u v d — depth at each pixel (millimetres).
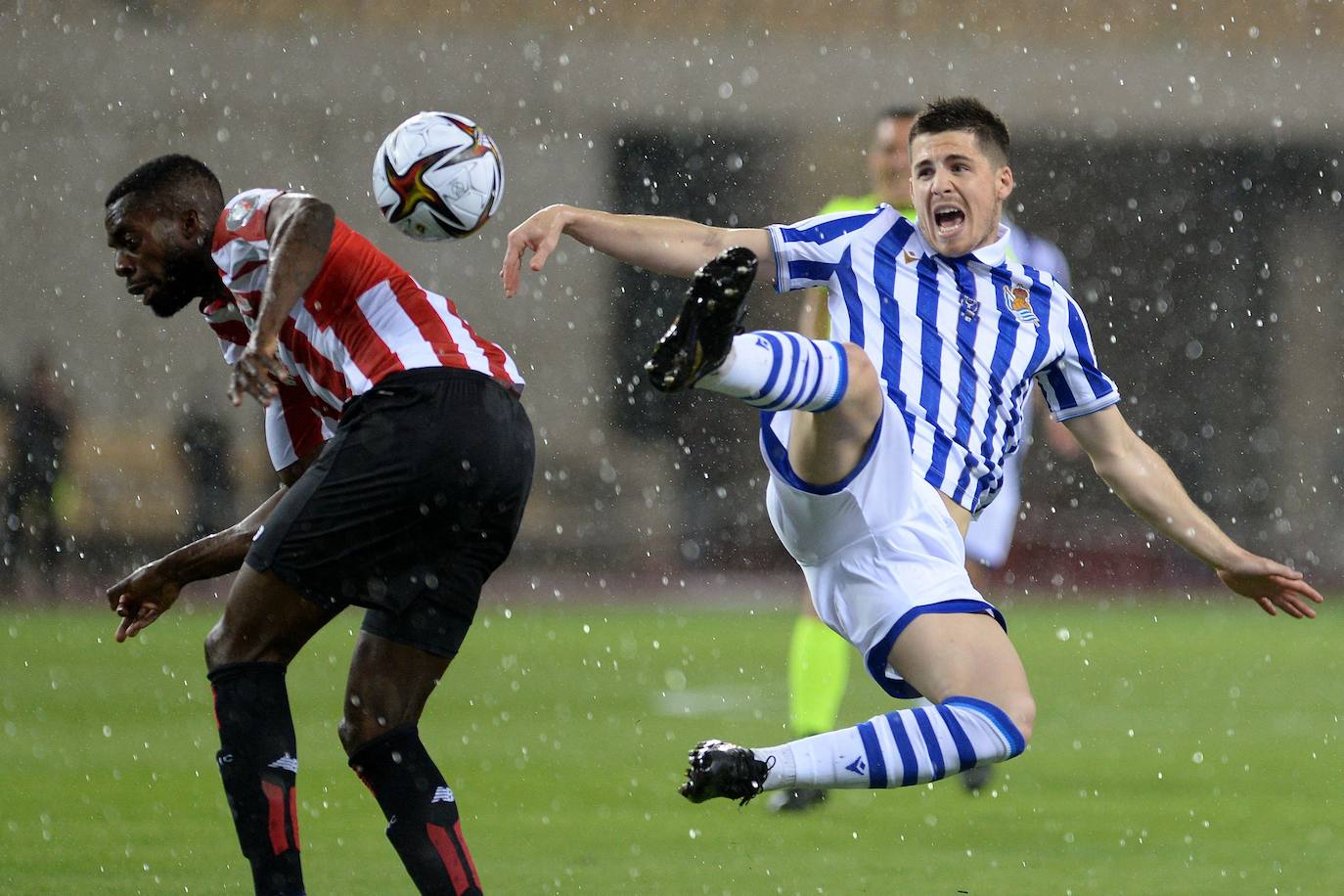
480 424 12953
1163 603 60969
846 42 77625
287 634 12953
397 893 15281
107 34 71750
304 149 73875
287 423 14078
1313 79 78188
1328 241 80812
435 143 14172
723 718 29000
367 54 74312
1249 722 29469
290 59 73438
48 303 69312
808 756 12625
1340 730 28406
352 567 12789
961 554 14172
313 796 20875
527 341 75125
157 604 14359
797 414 13812
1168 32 78812
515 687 34094
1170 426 80812
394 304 13258
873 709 29688
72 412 62531
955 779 23172
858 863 17109
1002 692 13125
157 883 15508
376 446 12758
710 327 12273
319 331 13266
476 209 14266
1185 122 78562
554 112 76438
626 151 77688
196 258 13570
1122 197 80625
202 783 21734
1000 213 15203
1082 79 78188
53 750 24594
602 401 75062
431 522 12852
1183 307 81000
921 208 14945
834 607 14164
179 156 13734
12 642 43031
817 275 15125
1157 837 18719
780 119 77562
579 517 71875
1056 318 15117
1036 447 70500
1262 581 15109
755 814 20281
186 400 68438
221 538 14352
